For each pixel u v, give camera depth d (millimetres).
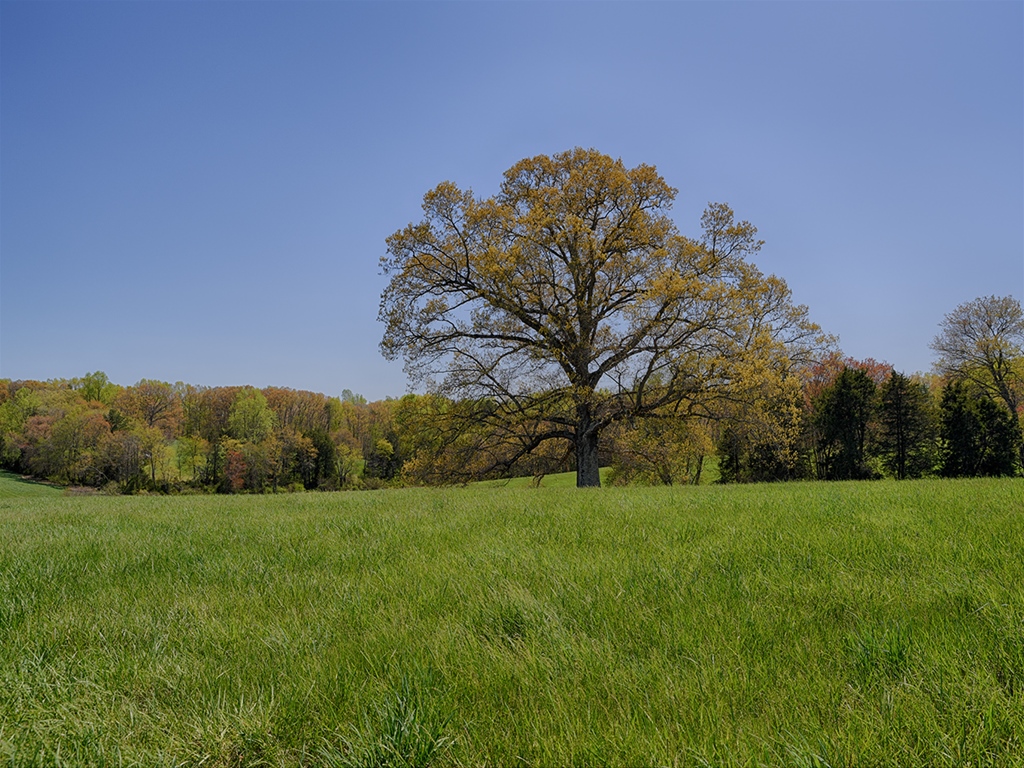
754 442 25000
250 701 2387
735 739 1973
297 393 107312
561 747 1949
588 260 24469
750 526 5824
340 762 1964
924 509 6637
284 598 3947
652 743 1930
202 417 99688
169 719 2283
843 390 45250
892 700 2166
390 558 5117
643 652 2803
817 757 1803
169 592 4254
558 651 2764
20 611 3824
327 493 16266
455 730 2119
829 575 3889
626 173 25531
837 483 13750
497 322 25516
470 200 25234
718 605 3342
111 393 109438
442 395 25062
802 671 2508
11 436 87500
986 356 42438
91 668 2742
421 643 2926
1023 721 1958
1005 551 4215
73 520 9500
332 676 2572
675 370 22984
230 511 10195
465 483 26609
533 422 25688
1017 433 41844
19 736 2125
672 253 25000
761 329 31391
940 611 3107
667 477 31984
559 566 4367
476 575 4207
